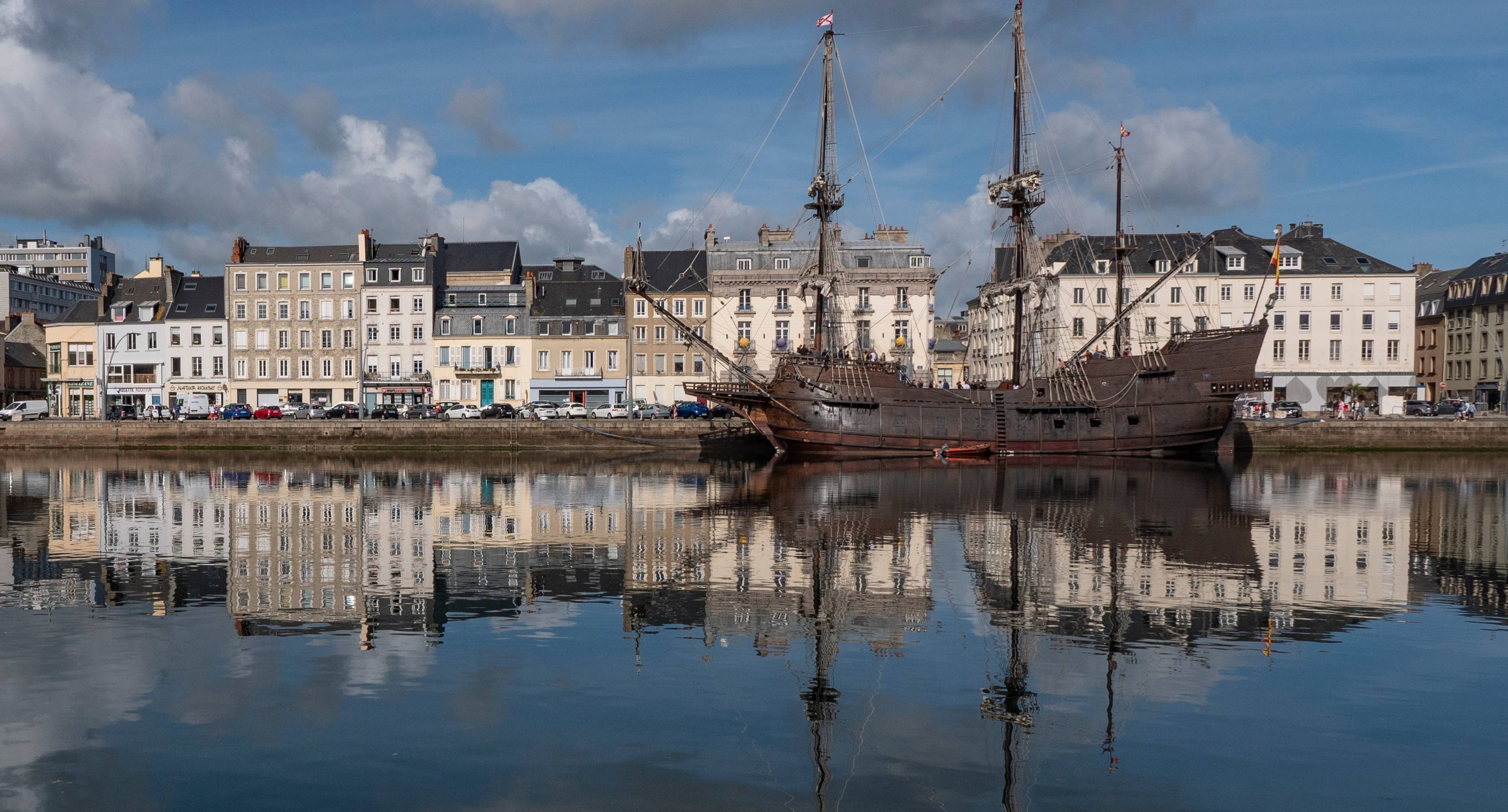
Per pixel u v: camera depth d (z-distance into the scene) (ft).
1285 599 61.26
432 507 111.86
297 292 301.84
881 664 47.73
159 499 121.80
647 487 137.90
